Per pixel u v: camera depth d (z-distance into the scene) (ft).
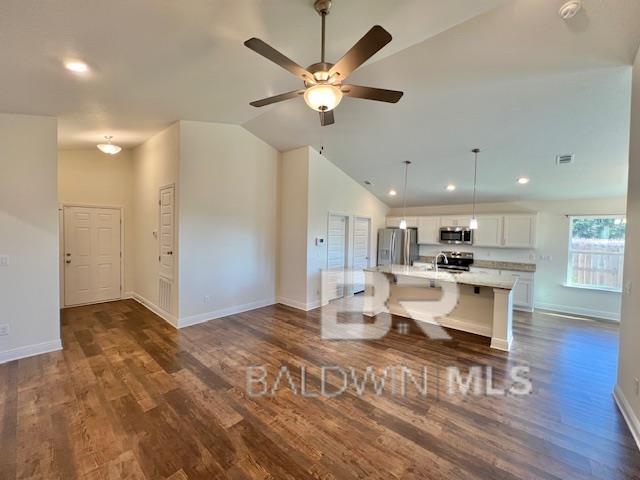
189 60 8.36
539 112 10.66
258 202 16.87
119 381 9.07
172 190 14.10
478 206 20.84
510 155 13.88
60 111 10.81
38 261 10.85
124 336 12.67
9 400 8.04
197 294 14.37
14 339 10.44
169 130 14.24
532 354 11.40
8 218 10.30
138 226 18.03
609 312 16.28
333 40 7.68
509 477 5.74
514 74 9.12
